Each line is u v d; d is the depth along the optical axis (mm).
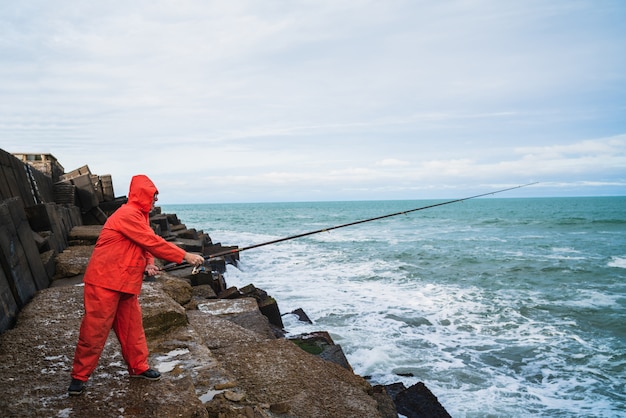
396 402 5375
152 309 4484
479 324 9797
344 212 104625
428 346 8383
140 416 2721
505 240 28812
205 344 4477
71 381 2936
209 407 3059
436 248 24516
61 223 9258
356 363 7453
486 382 6898
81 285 5680
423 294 12602
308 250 23828
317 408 3652
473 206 133625
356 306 11078
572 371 7371
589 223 44156
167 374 3414
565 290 13281
